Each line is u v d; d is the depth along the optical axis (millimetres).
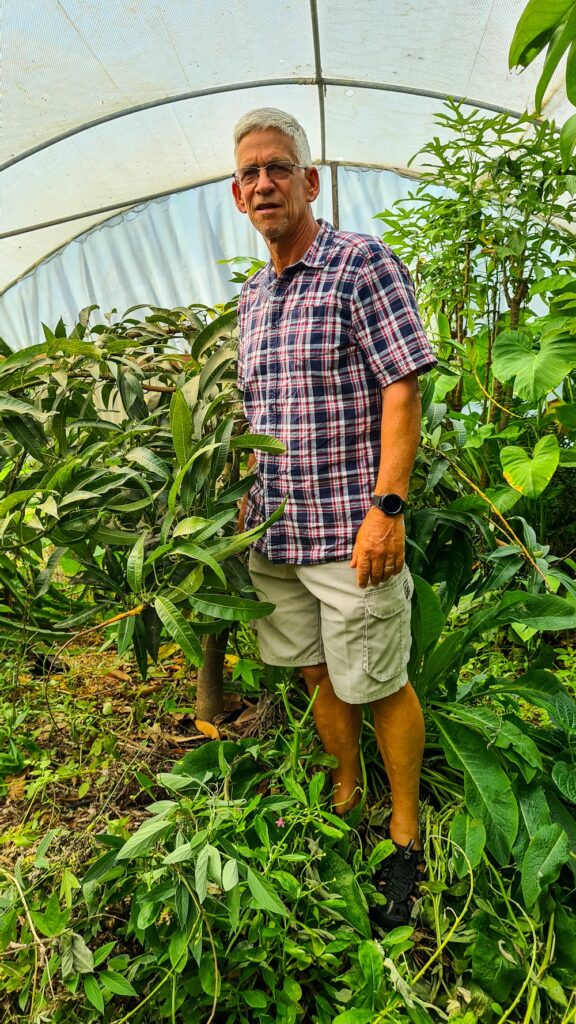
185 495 1479
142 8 2816
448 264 3016
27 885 1384
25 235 4324
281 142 1398
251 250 4625
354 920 1312
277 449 1415
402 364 1376
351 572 1473
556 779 1482
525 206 2701
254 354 1543
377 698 1479
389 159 4293
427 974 1345
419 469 2004
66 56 3006
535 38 1162
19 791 1760
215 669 1981
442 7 2863
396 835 1534
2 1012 1249
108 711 1975
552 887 1456
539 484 2305
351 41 3205
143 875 1187
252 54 3281
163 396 2006
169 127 3738
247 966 1240
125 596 1555
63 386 1667
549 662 2199
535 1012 1235
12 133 3391
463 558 1993
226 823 1297
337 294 1407
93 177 4000
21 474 1788
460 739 1628
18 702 2045
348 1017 1109
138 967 1226
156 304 4723
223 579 1323
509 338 2650
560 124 3287
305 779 1573
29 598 1855
